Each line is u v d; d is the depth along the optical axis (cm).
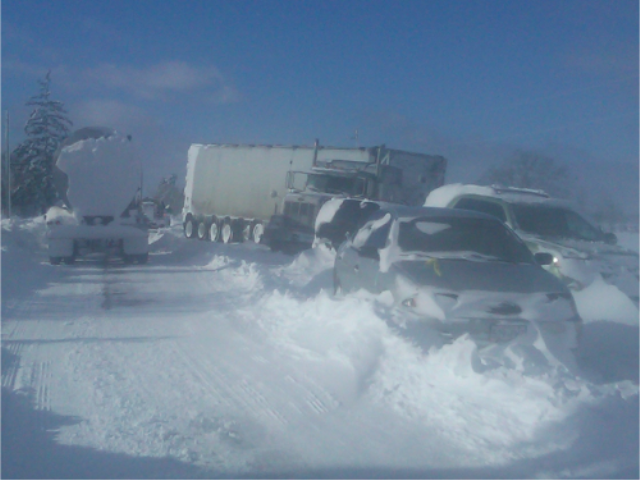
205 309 1009
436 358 593
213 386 608
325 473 430
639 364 720
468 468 433
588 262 988
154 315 961
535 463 436
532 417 495
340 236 1661
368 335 652
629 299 948
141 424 511
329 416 530
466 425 496
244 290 1164
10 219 2825
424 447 467
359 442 479
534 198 1197
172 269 1565
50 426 504
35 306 1030
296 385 607
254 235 2614
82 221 1627
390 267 725
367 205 1673
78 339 797
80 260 1764
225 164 2836
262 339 788
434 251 764
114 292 1193
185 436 489
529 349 605
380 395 567
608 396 519
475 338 640
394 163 2148
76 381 620
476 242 792
